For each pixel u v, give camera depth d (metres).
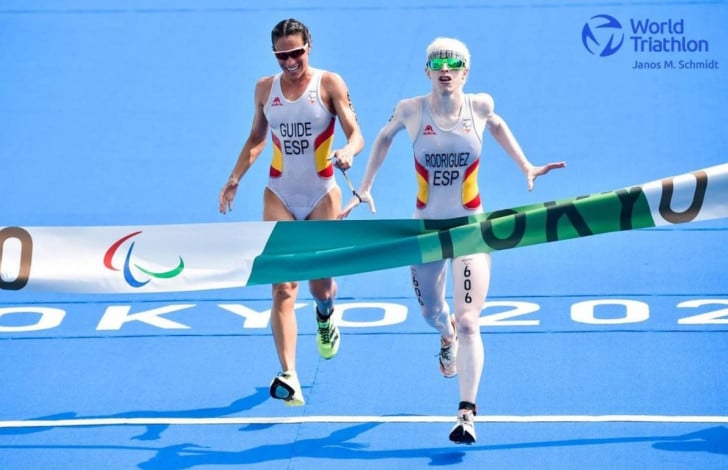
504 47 49.66
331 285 29.02
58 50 51.91
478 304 26.22
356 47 50.09
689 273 34.50
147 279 27.77
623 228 26.64
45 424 28.22
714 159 41.06
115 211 40.03
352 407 28.58
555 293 33.91
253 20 53.34
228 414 28.47
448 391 29.08
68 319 33.59
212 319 33.38
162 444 27.19
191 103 47.38
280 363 29.91
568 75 47.44
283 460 26.34
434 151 26.41
